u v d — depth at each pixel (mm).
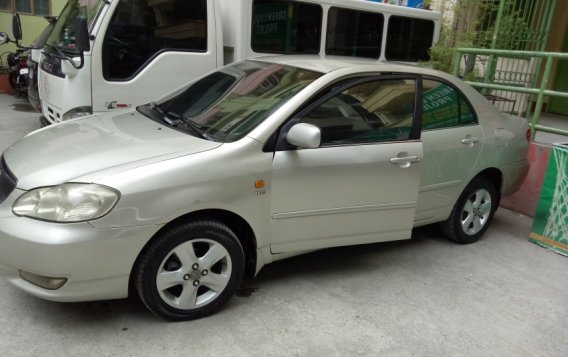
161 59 5395
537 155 5680
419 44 7891
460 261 4441
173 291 3180
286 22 6250
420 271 4172
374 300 3631
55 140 3357
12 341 2848
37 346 2826
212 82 4188
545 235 4910
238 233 3377
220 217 3223
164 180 2840
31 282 2760
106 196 2699
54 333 2947
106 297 2850
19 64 10203
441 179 4262
